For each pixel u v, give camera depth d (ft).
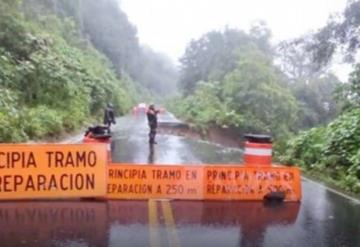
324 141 48.57
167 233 21.20
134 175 27.66
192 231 21.70
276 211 26.27
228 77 133.28
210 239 20.62
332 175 41.98
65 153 26.55
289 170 29.32
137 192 27.61
